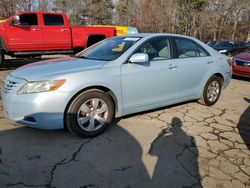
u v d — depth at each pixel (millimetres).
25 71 3459
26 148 3170
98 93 3484
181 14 37844
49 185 2512
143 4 36375
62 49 9578
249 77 8516
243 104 5520
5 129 3678
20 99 3152
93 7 39219
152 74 3996
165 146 3379
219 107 5207
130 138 3553
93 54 4230
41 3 23531
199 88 4945
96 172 2750
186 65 4523
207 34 39281
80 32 9781
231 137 3756
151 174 2758
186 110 4875
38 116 3135
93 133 3516
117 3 43031
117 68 3643
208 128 4051
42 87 3127
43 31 8992
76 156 3039
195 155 3186
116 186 2547
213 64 5078
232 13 39844
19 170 2721
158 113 4609
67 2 34125
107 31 10391
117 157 3057
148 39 4129
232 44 16141
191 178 2719
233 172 2861
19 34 8609
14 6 20375
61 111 3223
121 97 3715
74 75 3291
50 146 3242
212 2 38125
